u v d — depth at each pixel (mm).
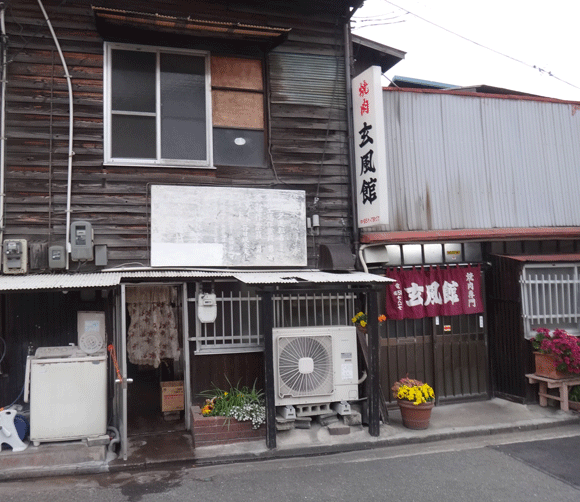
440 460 6418
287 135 8211
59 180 7102
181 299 7938
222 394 7270
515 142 9688
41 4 6969
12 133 6965
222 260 7512
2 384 6914
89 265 7090
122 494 5445
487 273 9297
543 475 5914
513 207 9492
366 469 6121
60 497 5371
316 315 7965
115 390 7129
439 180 9086
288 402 7008
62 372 6359
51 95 7113
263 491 5496
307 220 8133
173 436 7238
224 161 7922
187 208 7445
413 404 7367
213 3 7992
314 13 8547
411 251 8914
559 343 8055
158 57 7660
